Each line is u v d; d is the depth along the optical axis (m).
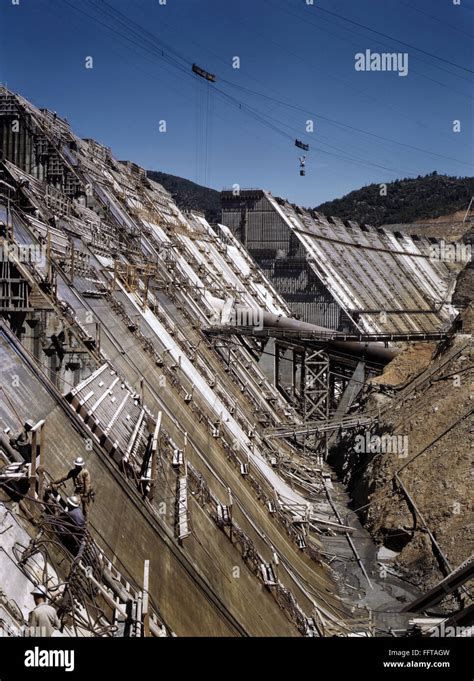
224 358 74.50
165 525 24.11
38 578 15.02
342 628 32.22
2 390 21.25
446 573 37.69
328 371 75.31
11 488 16.58
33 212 45.44
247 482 42.69
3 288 30.67
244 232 134.50
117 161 109.12
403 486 46.56
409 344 75.06
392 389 67.31
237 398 65.56
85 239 55.69
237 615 24.05
